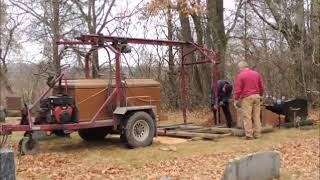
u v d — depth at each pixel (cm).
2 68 3862
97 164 973
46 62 2798
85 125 1107
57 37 2697
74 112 1109
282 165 973
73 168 933
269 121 1431
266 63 2364
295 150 1129
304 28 2202
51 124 1084
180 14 2388
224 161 997
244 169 767
